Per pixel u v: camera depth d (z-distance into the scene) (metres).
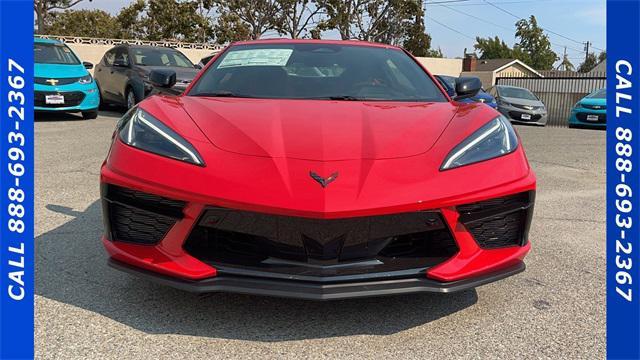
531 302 2.64
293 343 2.18
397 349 2.15
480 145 2.46
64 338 2.16
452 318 2.44
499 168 2.38
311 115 2.66
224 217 2.17
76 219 3.79
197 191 2.17
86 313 2.38
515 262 2.43
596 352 2.16
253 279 2.16
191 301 2.52
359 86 3.26
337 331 2.29
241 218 2.15
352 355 2.10
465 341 2.23
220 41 37.06
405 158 2.32
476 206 2.29
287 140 2.38
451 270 2.24
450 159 2.35
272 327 2.30
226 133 2.43
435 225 2.24
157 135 2.41
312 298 2.10
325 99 3.09
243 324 2.32
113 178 2.33
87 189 4.66
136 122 2.53
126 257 2.30
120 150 2.40
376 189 2.16
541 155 7.82
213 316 2.38
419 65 3.67
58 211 3.98
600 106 13.50
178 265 2.21
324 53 3.60
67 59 10.34
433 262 2.25
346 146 2.35
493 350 2.17
